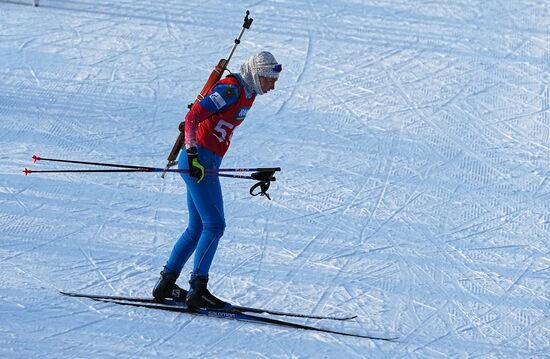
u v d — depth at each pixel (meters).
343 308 18.78
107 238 21.19
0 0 36.72
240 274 19.94
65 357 16.28
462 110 30.42
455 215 23.77
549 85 32.56
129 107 29.12
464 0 39.81
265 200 23.91
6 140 26.28
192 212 17.94
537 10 39.09
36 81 30.33
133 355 16.53
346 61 33.78
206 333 17.44
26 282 18.86
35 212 22.20
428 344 17.62
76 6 36.84
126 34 34.62
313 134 28.23
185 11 37.06
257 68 17.00
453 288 20.03
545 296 19.88
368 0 39.34
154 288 18.22
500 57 34.69
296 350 17.05
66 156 25.66
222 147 17.44
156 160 25.89
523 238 22.69
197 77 31.58
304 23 36.78
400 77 32.72
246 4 38.19
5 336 16.77
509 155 27.55
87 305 18.11
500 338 18.05
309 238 22.00
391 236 22.41
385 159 26.92
